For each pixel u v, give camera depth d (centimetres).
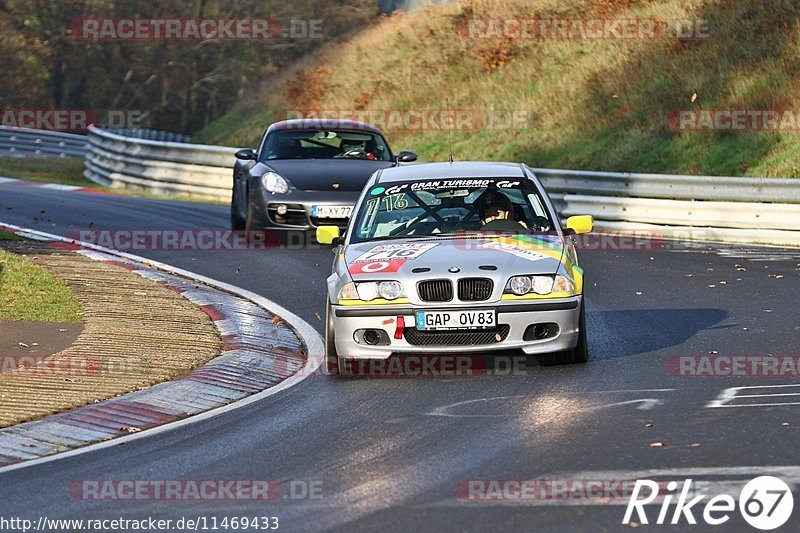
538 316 2719
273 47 13600
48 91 13788
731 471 1852
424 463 1977
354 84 10725
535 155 8069
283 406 2511
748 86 7444
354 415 2386
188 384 2689
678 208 5662
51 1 13725
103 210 6469
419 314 2706
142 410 2464
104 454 2130
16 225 5669
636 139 7525
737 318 3419
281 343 3241
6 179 8519
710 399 2400
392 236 2986
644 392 2497
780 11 8075
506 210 3041
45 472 2008
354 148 5391
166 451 2139
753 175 6500
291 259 4762
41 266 4162
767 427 2130
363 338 2755
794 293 3816
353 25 13475
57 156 11388
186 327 3319
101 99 13900
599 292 4019
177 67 13825
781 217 5256
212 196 7875
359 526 1639
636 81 8250
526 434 2153
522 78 9231
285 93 11312
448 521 1648
